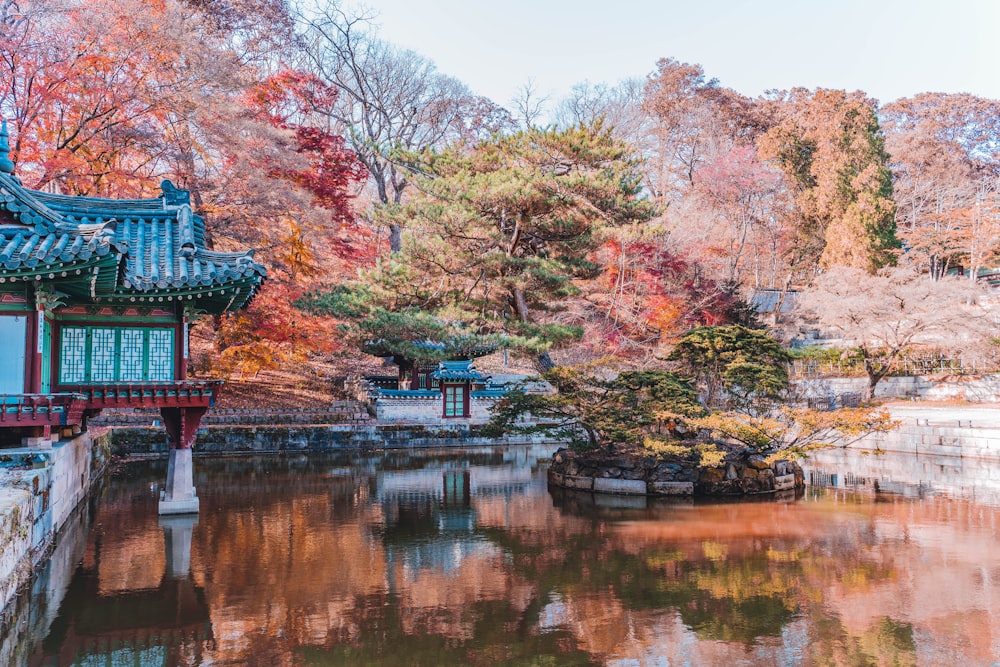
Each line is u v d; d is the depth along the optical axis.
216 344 32.59
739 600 10.28
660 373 20.30
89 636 8.67
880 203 47.53
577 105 64.75
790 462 21.06
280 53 45.66
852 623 9.38
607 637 8.82
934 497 19.27
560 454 21.81
